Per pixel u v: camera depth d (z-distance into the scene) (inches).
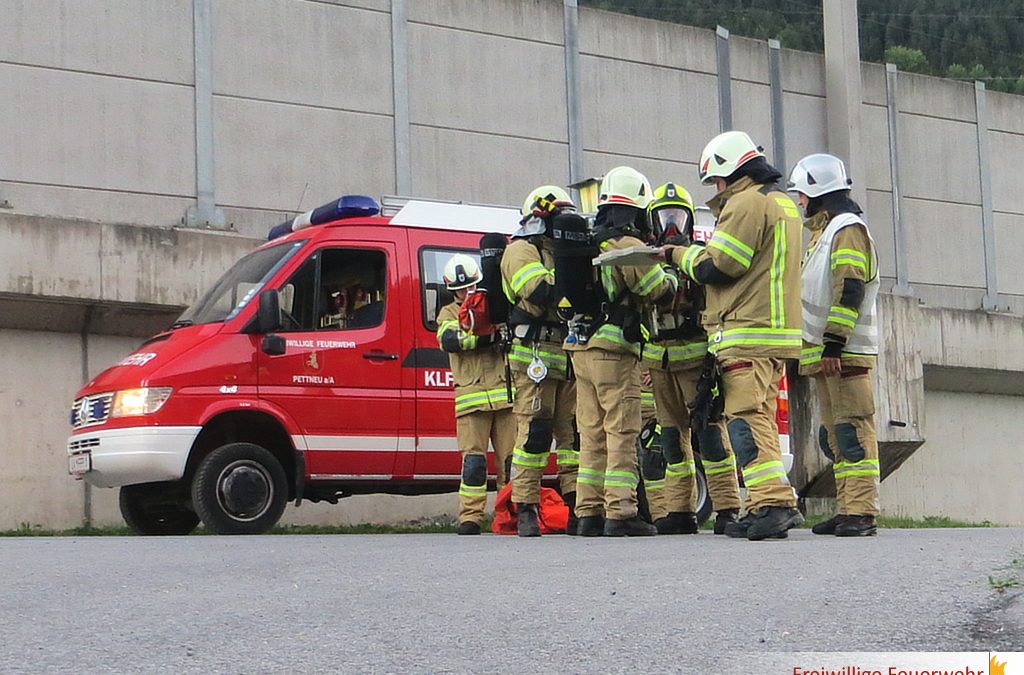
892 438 1002.1
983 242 1168.8
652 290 401.7
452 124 898.7
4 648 201.6
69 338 748.0
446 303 581.3
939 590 233.8
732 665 183.8
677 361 415.8
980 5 2167.8
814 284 410.9
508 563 303.4
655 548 337.1
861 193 1062.4
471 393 463.2
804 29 1706.4
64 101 765.3
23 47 756.0
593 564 295.4
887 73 1122.0
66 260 719.7
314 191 841.5
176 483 561.6
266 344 540.7
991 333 1099.3
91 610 236.8
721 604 228.2
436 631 211.2
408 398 566.3
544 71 939.3
